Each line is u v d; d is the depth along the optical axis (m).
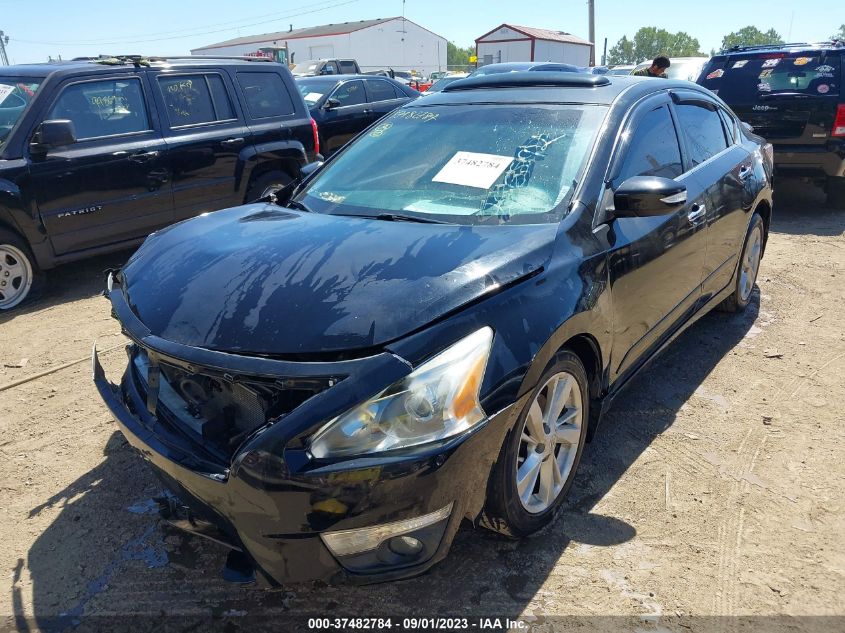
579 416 2.72
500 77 3.71
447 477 2.00
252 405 2.09
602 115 3.17
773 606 2.30
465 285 2.21
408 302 2.13
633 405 3.66
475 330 2.14
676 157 3.59
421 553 2.10
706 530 2.68
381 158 3.38
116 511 2.87
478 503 2.21
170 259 2.67
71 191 5.35
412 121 3.59
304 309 2.15
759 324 4.75
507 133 3.22
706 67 8.28
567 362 2.54
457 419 2.03
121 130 5.68
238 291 2.29
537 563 2.52
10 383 4.02
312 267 2.37
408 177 3.16
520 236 2.56
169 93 6.02
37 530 2.76
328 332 2.05
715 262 3.99
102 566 2.56
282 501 1.91
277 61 7.13
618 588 2.40
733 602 2.32
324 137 10.25
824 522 2.71
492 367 2.13
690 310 3.80
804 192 9.35
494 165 3.05
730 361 4.18
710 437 3.34
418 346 2.02
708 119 4.21
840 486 2.94
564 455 2.72
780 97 7.52
